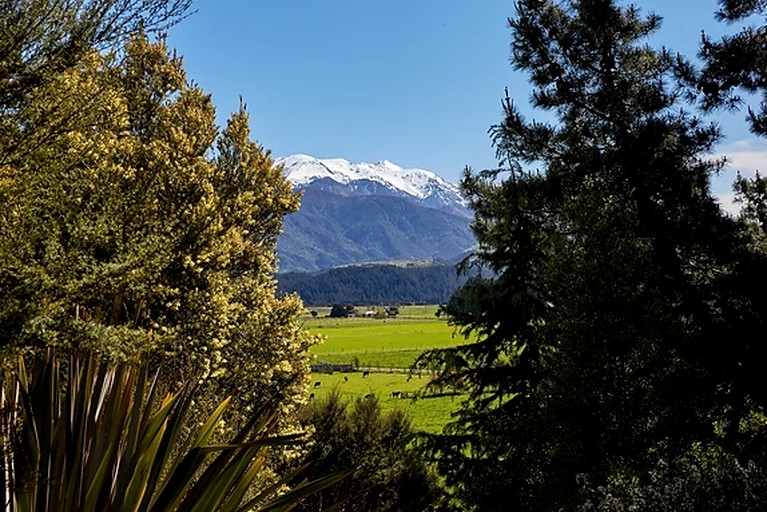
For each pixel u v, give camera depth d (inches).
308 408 737.0
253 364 490.3
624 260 383.9
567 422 366.3
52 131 147.2
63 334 129.6
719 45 405.1
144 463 148.1
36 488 131.3
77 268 142.3
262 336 510.6
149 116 506.0
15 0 128.9
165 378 340.2
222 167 532.1
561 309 401.1
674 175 430.6
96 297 152.7
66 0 135.3
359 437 716.0
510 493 419.5
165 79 504.1
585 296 380.8
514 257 479.8
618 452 350.6
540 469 395.9
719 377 373.7
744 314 381.4
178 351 334.3
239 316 514.0
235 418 442.0
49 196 151.0
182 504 142.6
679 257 434.3
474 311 494.9
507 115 530.0
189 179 382.6
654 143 430.6
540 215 504.7
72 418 141.9
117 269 147.9
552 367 387.9
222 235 337.1
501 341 487.5
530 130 521.7
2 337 119.7
